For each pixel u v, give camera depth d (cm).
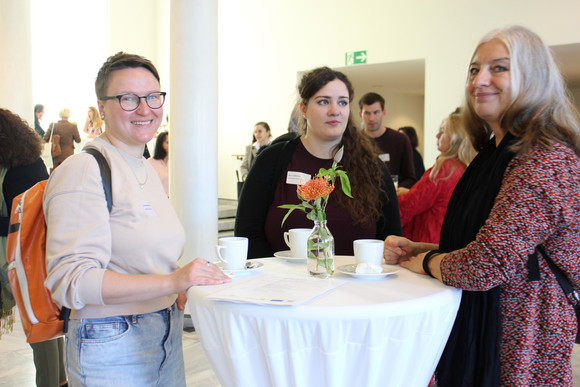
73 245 133
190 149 397
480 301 144
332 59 899
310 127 217
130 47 1168
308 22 927
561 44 671
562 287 137
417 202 314
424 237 318
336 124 211
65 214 135
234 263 158
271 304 121
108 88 151
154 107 153
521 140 138
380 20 834
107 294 131
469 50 746
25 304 155
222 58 1072
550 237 135
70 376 145
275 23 975
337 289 138
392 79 1038
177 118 397
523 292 138
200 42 392
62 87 1116
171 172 405
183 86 394
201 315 131
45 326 155
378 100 476
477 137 173
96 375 142
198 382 308
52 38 1095
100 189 139
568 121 138
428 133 793
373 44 845
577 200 131
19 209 157
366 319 120
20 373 322
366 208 214
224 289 136
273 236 218
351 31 870
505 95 143
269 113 1003
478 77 145
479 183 151
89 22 1131
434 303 129
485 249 130
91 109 996
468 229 149
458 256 139
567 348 137
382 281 148
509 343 139
